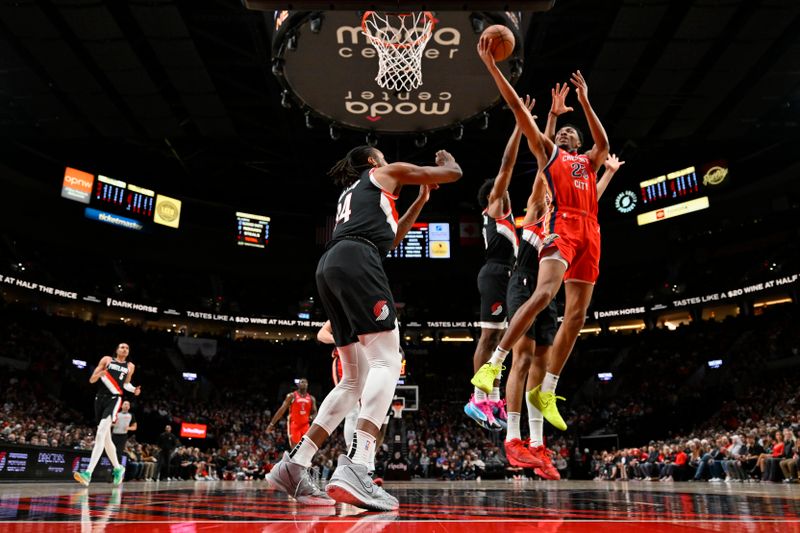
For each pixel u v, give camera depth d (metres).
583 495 5.24
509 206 5.61
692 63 20.91
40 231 30.56
